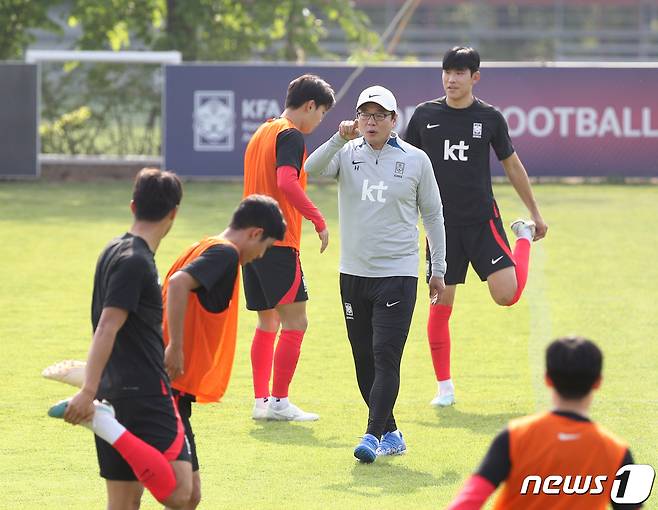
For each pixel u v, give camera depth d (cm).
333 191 6838
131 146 7456
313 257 4694
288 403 2491
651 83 6938
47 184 7262
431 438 2341
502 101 6969
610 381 2789
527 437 1186
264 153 2436
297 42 9675
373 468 2130
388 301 2206
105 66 7381
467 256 2658
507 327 3444
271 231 1694
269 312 2495
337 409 2578
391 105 2211
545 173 7006
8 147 7281
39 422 2434
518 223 2730
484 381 2822
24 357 3023
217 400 1752
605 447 1186
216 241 1673
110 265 1515
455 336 3325
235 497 1944
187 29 9156
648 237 5162
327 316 3591
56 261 4553
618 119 6969
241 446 2281
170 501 1546
